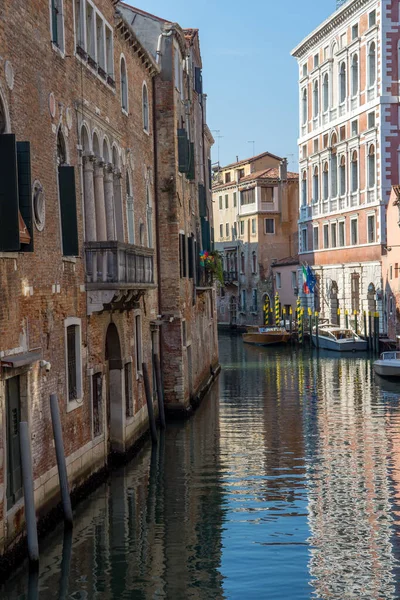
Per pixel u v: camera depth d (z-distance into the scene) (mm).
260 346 69500
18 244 13852
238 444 26234
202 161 46406
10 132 14867
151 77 30500
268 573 14898
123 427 23438
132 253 21766
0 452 14000
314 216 73000
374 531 17156
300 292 77375
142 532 17109
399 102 59344
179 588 14203
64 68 18750
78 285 19438
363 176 62906
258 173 90938
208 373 43562
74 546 16141
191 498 19781
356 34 63812
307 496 19906
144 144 28922
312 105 72438
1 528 13984
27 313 15656
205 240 44750
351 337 62031
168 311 31156
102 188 22219
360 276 63625
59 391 17734
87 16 21734
